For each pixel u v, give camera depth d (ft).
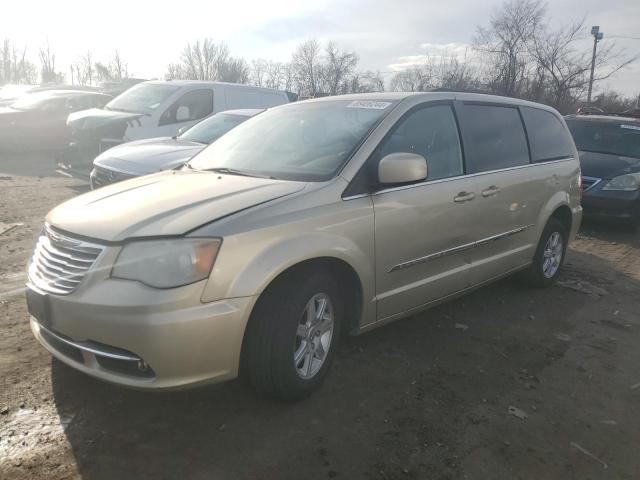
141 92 32.86
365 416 10.15
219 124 27.22
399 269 11.87
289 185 10.64
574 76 99.40
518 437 9.79
